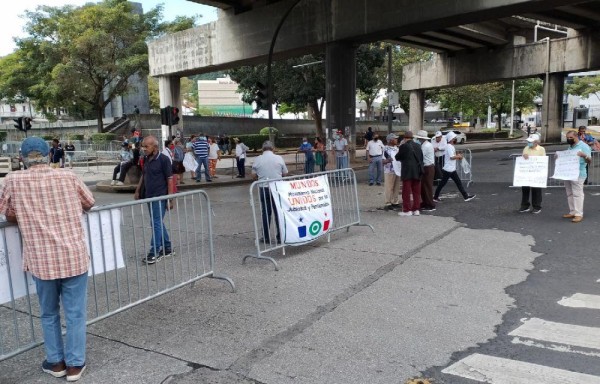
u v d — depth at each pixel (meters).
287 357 4.07
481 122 82.38
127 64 37.56
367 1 20.14
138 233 9.32
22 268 3.86
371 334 4.48
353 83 22.66
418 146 9.98
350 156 22.95
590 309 4.97
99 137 38.72
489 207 10.73
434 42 32.66
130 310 5.21
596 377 3.64
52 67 39.28
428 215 10.15
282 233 7.03
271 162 7.96
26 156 3.58
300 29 22.66
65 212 3.65
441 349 4.16
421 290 5.63
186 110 95.81
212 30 26.95
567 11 26.39
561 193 12.05
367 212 10.77
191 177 19.88
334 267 6.62
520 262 6.65
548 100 33.81
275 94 37.50
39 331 4.74
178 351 4.23
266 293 5.68
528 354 4.04
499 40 32.91
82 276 3.78
